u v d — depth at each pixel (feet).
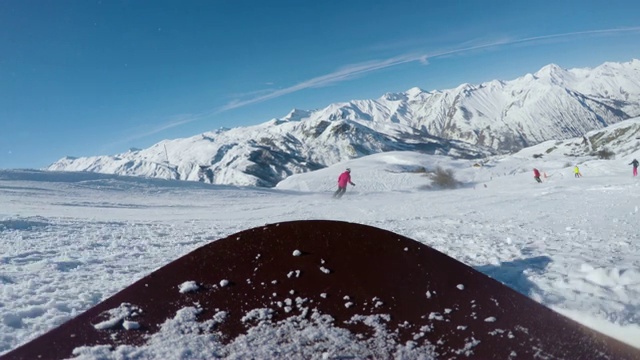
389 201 53.83
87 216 35.01
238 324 7.50
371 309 8.03
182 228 28.53
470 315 8.04
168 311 7.87
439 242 19.89
